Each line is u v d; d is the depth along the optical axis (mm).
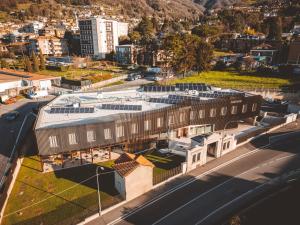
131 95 59094
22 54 172500
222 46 169000
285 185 37500
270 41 148250
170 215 32500
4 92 85938
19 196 36375
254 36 168125
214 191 36906
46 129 40156
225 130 57688
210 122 55125
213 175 40875
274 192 35969
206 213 32625
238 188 37469
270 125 57812
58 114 47344
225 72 119938
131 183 34656
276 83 95500
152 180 37125
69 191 37250
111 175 40906
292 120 63156
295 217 30766
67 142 41781
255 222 30141
